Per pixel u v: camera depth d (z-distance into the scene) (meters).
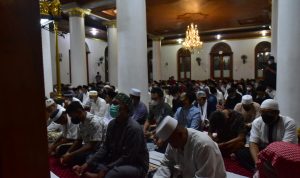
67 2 9.72
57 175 3.62
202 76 20.45
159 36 17.94
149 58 21.64
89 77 17.38
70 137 4.22
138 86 5.14
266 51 18.45
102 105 6.29
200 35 19.11
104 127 3.70
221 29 16.92
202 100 5.80
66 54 15.69
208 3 10.38
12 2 0.72
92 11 10.77
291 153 1.19
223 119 4.23
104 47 18.73
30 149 0.77
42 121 0.80
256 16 13.11
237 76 19.38
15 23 0.72
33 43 0.77
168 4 10.34
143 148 2.94
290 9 3.92
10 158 0.72
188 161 2.15
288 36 3.96
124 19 5.06
